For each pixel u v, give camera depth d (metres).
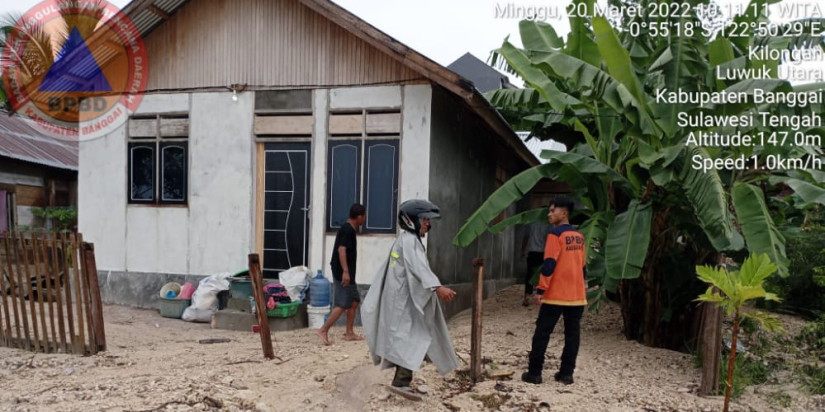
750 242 5.12
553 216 5.12
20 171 14.16
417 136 7.97
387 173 8.12
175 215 9.00
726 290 3.73
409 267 4.39
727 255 6.14
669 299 6.65
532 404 4.52
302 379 5.05
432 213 4.52
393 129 8.09
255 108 8.70
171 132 9.05
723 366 5.18
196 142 8.93
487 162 11.16
